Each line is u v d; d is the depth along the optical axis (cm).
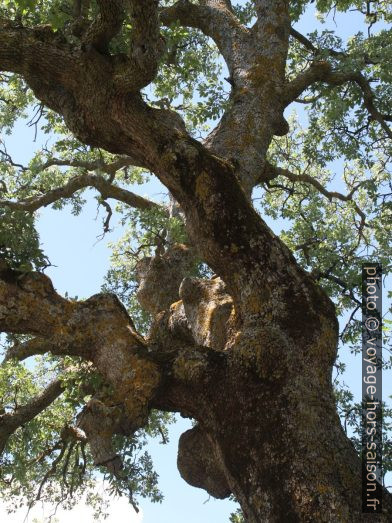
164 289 1062
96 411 707
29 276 774
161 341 897
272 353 680
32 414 1077
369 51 1160
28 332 773
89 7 949
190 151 764
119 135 796
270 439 649
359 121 1243
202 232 755
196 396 700
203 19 1136
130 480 1055
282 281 730
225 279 762
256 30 1089
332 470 629
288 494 620
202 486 804
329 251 1144
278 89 1032
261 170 963
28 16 935
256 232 747
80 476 1051
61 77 800
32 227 816
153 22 711
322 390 681
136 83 760
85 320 760
